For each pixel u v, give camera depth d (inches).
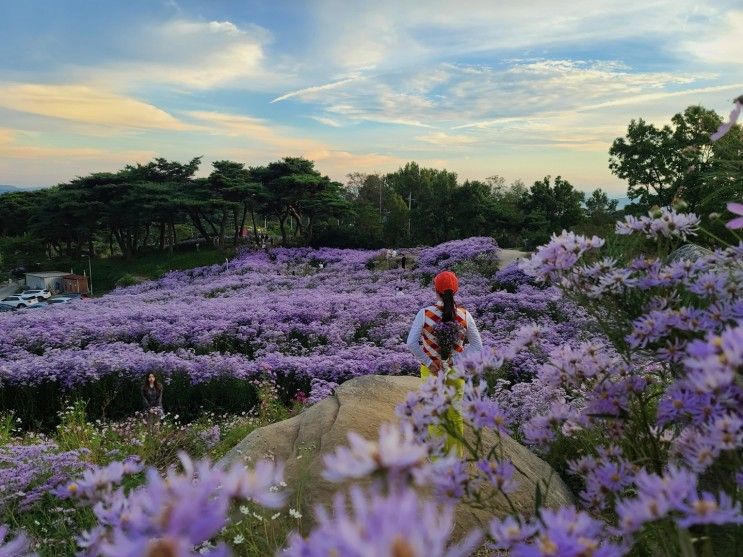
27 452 220.4
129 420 383.9
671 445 92.0
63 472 205.9
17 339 701.9
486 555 117.4
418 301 844.0
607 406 88.7
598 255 101.0
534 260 93.7
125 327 717.9
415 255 1480.1
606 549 36.8
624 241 97.9
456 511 138.2
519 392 269.1
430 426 76.7
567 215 2058.3
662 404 69.9
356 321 741.3
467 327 175.0
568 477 186.5
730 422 55.6
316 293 1064.8
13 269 2787.9
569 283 93.8
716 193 118.9
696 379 54.9
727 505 42.2
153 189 2358.5
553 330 511.8
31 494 174.2
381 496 24.1
